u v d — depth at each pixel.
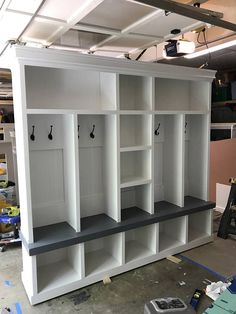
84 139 2.64
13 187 3.82
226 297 1.97
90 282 2.39
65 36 2.68
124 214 2.76
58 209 2.57
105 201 2.77
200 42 3.51
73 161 2.29
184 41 2.95
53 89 2.44
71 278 2.35
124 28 2.48
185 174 3.37
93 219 2.63
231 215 3.29
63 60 2.13
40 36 2.54
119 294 2.27
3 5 1.85
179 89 3.22
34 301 2.13
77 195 2.31
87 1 1.83
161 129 3.13
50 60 2.08
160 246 2.91
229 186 3.97
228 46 3.50
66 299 2.21
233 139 4.03
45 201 2.52
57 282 2.29
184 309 1.89
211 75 2.99
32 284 2.13
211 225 3.19
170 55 3.08
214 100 4.90
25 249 2.26
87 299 2.21
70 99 2.53
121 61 2.37
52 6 1.90
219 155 4.16
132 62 2.43
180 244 2.96
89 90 2.61
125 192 2.96
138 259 2.66
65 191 2.57
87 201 2.72
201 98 3.14
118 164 2.49
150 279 2.48
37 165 2.44
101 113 2.34
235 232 3.22
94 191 2.77
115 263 2.58
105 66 2.32
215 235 3.38
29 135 2.36
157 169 3.17
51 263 2.61
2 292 2.30
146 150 2.75
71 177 2.37
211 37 3.41
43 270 2.48
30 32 2.42
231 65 4.82
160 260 2.80
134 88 2.89
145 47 3.14
